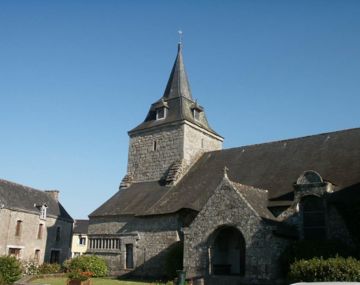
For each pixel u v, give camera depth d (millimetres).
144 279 25328
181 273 17719
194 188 26906
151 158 32250
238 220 19188
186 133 31156
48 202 44719
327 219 19500
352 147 23344
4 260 22078
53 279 25141
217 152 30672
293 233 19547
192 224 20641
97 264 27391
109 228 29172
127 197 30688
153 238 25969
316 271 15023
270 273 17578
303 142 26188
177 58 35688
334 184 20734
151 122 33750
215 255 21844
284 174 23938
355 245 18359
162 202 27000
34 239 39750
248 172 25906
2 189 38375
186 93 34031
